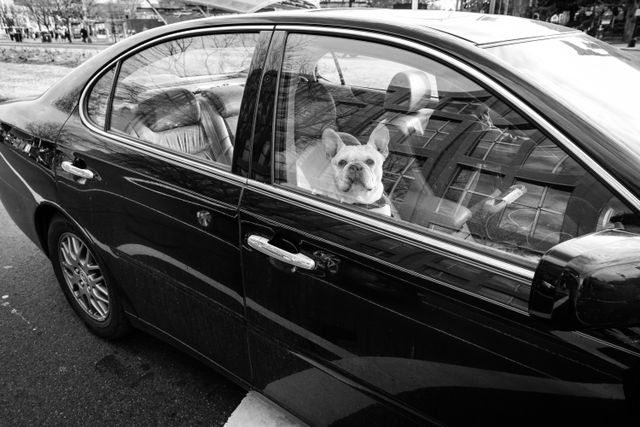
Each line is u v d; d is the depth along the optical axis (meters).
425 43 1.44
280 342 1.67
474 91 1.34
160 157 1.96
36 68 16.00
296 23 1.68
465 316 1.21
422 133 1.46
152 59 2.12
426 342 1.29
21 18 54.50
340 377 1.52
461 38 1.43
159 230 1.95
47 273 3.24
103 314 2.51
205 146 1.89
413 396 1.35
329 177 1.59
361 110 1.59
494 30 1.56
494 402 1.20
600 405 1.04
